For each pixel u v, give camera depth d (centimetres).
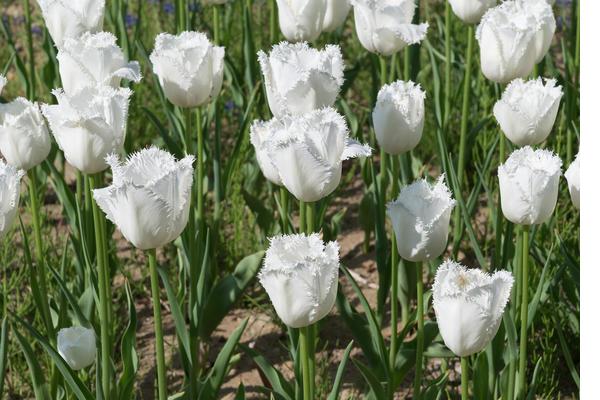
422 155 855
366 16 579
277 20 805
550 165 421
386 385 520
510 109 485
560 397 575
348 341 643
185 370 535
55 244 723
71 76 510
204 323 580
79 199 577
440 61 892
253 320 674
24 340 464
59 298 577
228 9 931
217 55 527
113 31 816
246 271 580
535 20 543
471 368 555
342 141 395
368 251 758
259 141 486
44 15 587
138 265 729
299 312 364
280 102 484
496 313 372
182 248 596
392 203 416
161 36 528
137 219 370
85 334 435
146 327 667
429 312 634
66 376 434
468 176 803
